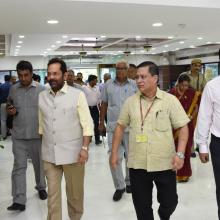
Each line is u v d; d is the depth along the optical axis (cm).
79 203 297
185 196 406
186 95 456
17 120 369
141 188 252
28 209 379
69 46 1404
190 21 736
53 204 284
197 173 507
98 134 777
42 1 517
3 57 1798
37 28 781
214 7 593
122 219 345
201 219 338
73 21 697
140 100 251
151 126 244
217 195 268
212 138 266
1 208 386
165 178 249
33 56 1830
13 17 638
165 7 580
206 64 1630
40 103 288
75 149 283
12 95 371
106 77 941
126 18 678
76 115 282
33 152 383
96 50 1555
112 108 398
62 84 280
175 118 247
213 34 1000
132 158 251
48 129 282
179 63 1888
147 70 242
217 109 260
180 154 242
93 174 520
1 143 836
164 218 260
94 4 544
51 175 285
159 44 1417
